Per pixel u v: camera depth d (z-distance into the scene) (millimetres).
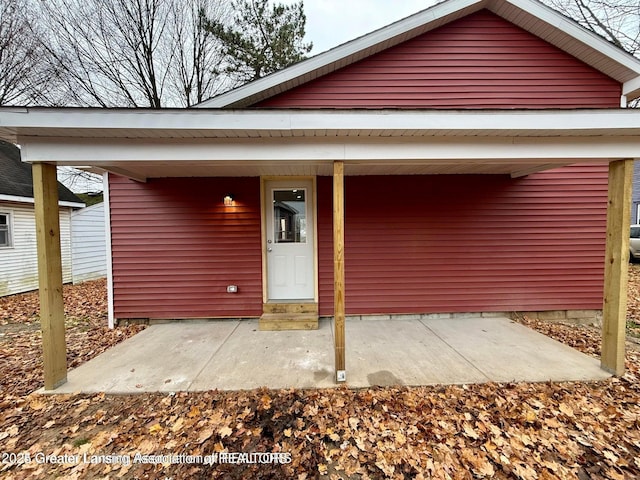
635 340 4055
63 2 10695
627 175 2916
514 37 4609
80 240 9312
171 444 2139
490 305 4934
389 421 2355
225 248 4887
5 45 10758
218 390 2842
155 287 4871
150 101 12562
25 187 8156
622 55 4328
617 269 3008
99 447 2121
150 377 3098
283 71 4211
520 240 4883
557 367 3221
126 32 11469
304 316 4660
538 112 2602
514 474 1849
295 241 5031
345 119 2564
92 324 5008
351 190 4852
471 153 2855
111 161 2766
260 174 4652
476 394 2723
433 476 1841
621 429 2242
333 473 1894
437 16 4320
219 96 4215
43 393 2805
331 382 2957
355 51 4273
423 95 4613
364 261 4891
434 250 4898
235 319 4945
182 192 4832
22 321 5391
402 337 4129
